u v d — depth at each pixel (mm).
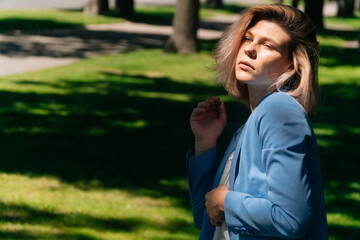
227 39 1727
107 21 25859
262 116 1529
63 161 6512
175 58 16547
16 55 14953
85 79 12297
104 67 14109
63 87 11203
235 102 10805
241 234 1550
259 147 1534
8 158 6441
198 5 17656
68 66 13898
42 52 15859
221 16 36562
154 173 6355
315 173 1506
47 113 8852
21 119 8305
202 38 22688
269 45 1585
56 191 5590
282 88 1605
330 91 12703
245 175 1561
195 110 1923
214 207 1623
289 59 1604
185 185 6051
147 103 10320
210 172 1899
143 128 8391
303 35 1597
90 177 6066
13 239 4426
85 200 5414
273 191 1451
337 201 5773
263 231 1477
